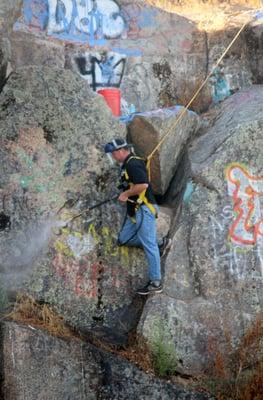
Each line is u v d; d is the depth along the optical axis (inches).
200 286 359.6
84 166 377.7
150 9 483.8
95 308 362.9
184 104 471.2
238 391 340.8
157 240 372.5
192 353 349.7
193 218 367.9
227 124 399.9
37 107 381.1
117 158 350.9
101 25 474.0
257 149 376.8
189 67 482.9
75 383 336.8
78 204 372.5
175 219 377.7
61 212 369.7
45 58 449.1
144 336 348.2
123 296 366.6
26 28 444.5
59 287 361.4
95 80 464.4
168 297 355.9
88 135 382.9
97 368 339.3
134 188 343.6
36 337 336.2
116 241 370.9
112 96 427.5
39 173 373.1
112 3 478.9
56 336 341.4
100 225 372.2
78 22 467.2
